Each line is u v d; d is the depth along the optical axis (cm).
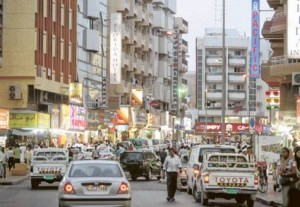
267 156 3847
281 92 6156
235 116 17162
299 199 1529
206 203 2834
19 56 6681
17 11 6688
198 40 17438
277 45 6431
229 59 17238
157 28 12288
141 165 4691
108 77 9662
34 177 3816
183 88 13700
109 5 9794
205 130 10594
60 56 7562
